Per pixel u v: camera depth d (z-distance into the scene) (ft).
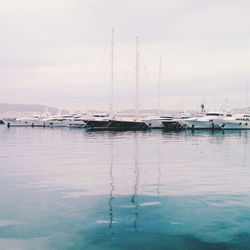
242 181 50.60
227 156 85.25
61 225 30.22
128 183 48.73
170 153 91.20
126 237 27.40
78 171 59.52
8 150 101.30
